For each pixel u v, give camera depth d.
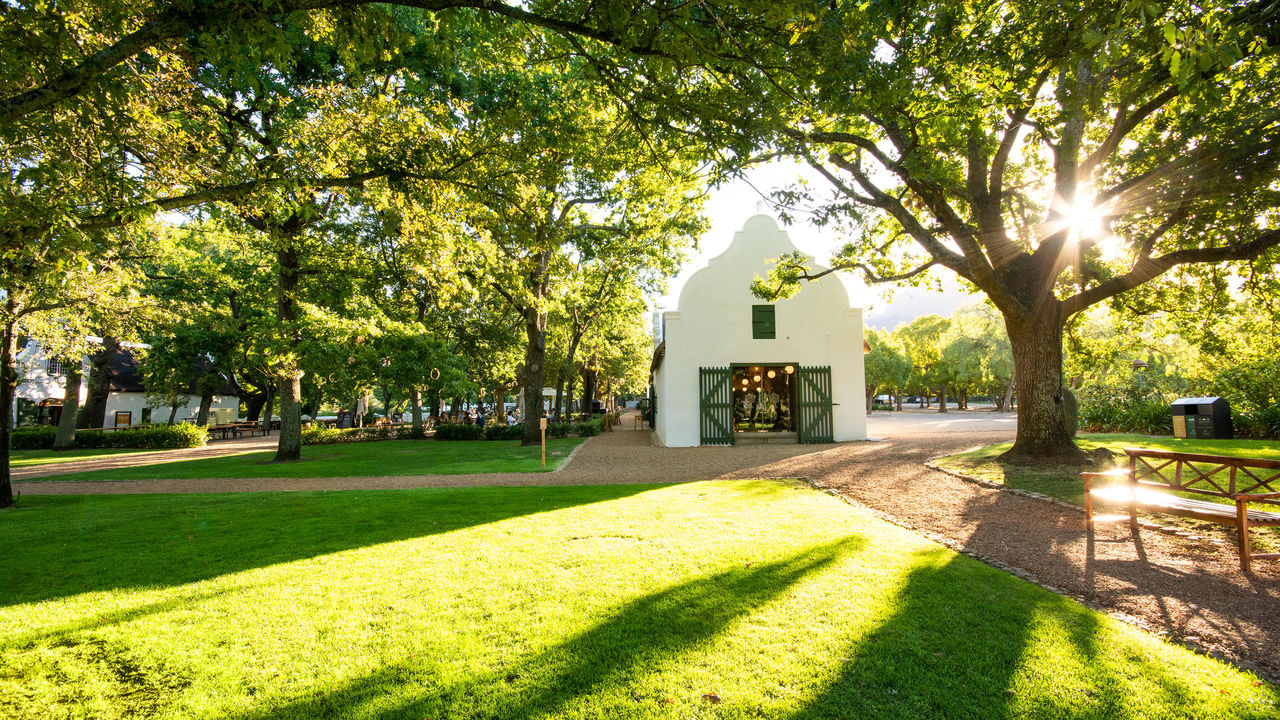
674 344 19.83
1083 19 4.83
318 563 5.70
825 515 7.54
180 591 4.95
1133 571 5.12
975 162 11.52
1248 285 11.99
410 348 21.61
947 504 8.27
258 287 24.58
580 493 9.82
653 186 10.99
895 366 51.06
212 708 3.07
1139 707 2.88
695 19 4.38
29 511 9.17
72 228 4.60
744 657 3.47
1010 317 11.34
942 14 5.89
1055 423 10.95
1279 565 5.18
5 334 10.23
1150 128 11.81
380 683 3.29
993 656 3.43
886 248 15.15
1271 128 8.02
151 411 38.53
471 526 7.25
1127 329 16.64
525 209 7.79
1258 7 6.11
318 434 26.42
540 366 23.14
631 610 4.24
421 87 9.15
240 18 4.25
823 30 4.14
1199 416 14.56
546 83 11.84
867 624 3.91
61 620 4.33
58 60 4.34
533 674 3.33
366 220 12.70
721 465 13.90
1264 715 2.79
